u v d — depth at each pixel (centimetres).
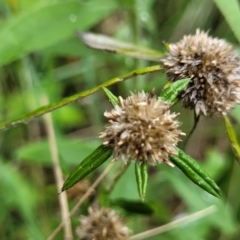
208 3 39
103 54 32
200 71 23
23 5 32
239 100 23
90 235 25
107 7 31
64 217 27
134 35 32
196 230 31
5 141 36
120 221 26
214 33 39
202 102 23
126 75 23
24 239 32
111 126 22
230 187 36
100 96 39
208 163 36
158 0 40
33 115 24
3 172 31
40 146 31
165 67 23
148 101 22
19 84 36
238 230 34
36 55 36
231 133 24
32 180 35
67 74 36
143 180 22
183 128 37
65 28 30
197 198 32
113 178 26
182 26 40
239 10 25
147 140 22
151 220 33
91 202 27
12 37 29
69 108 37
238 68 23
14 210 33
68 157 31
